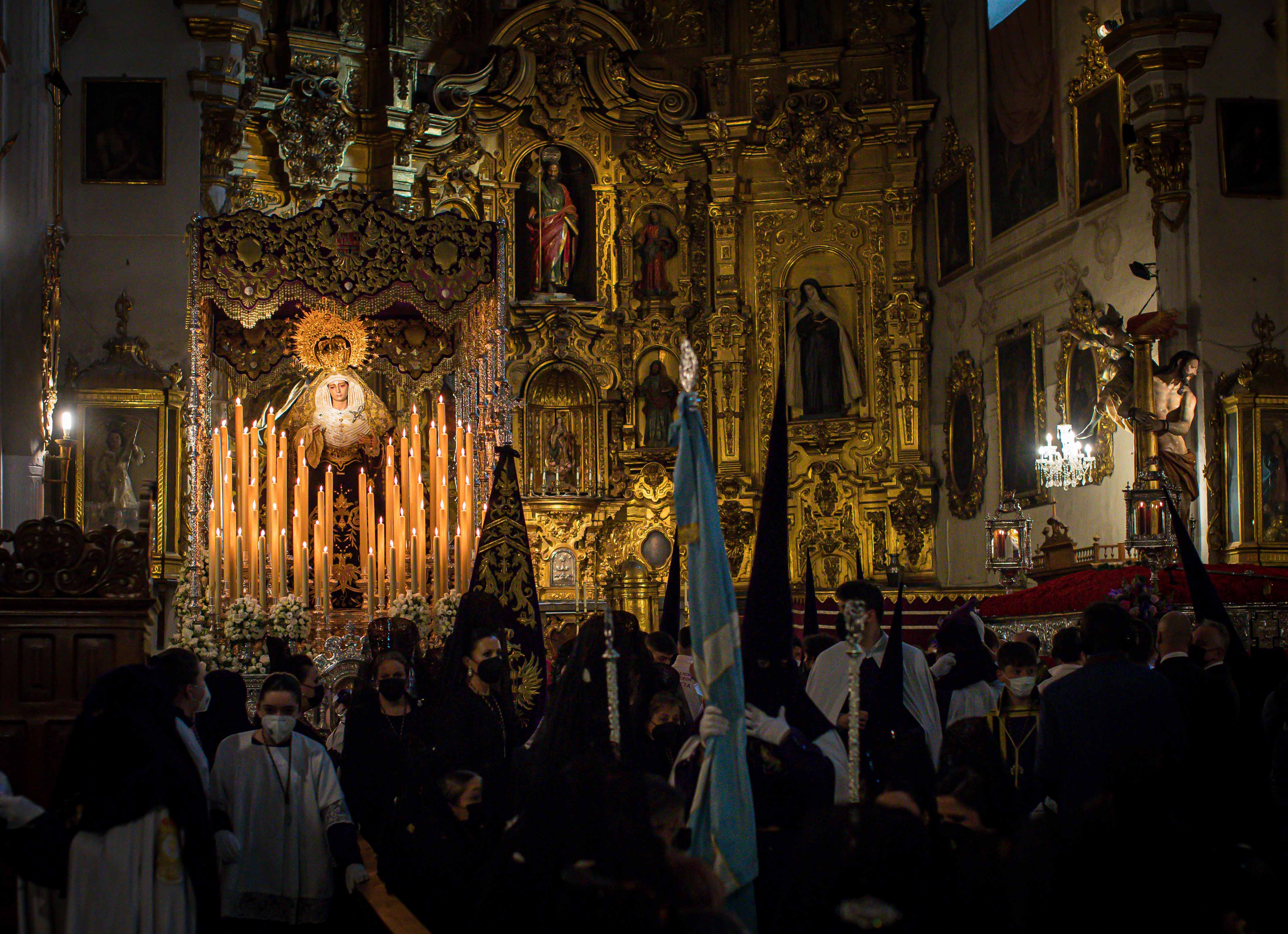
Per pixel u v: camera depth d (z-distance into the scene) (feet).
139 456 57.77
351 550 54.70
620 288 83.87
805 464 82.84
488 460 46.47
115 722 18.51
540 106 83.15
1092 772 18.67
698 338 83.51
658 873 11.56
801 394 82.89
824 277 83.87
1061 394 68.44
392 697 26.58
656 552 77.00
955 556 79.41
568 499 79.41
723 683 16.81
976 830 13.71
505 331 46.03
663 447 82.23
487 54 82.38
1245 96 59.62
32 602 26.23
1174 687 21.49
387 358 52.34
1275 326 58.95
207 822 18.61
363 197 45.14
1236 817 22.33
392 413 66.85
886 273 82.79
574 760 13.83
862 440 82.48
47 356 51.67
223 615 45.03
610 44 83.92
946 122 80.79
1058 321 69.41
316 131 76.69
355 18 79.71
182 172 60.90
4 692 25.93
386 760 24.99
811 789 17.17
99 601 26.37
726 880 16.15
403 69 79.20
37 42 51.47
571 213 83.15
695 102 84.02
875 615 21.95
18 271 49.98
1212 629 25.32
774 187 84.28
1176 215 59.26
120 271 59.93
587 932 11.62
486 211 81.97
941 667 26.43
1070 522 67.72
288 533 52.85
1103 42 61.57
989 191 76.38
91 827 18.07
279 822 23.29
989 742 15.47
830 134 83.15
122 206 60.34
